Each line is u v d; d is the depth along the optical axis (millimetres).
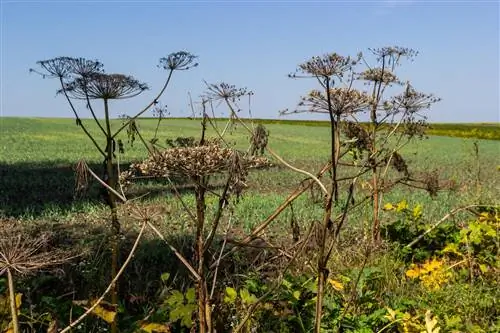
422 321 5809
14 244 3281
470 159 36312
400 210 9953
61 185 19188
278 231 11547
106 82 4340
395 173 25375
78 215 13281
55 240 8914
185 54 4516
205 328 4031
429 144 52719
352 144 5438
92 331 5367
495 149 48406
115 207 4512
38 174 22547
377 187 8633
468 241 8328
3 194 16938
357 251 8312
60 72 4312
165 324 4926
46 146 40969
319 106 4145
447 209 14422
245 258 7602
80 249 7543
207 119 4613
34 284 6156
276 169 26422
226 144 4562
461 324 5816
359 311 6145
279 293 5738
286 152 41000
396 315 5770
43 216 13242
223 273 7094
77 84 4348
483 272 7711
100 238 8570
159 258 8617
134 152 37000
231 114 4504
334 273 6691
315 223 4102
